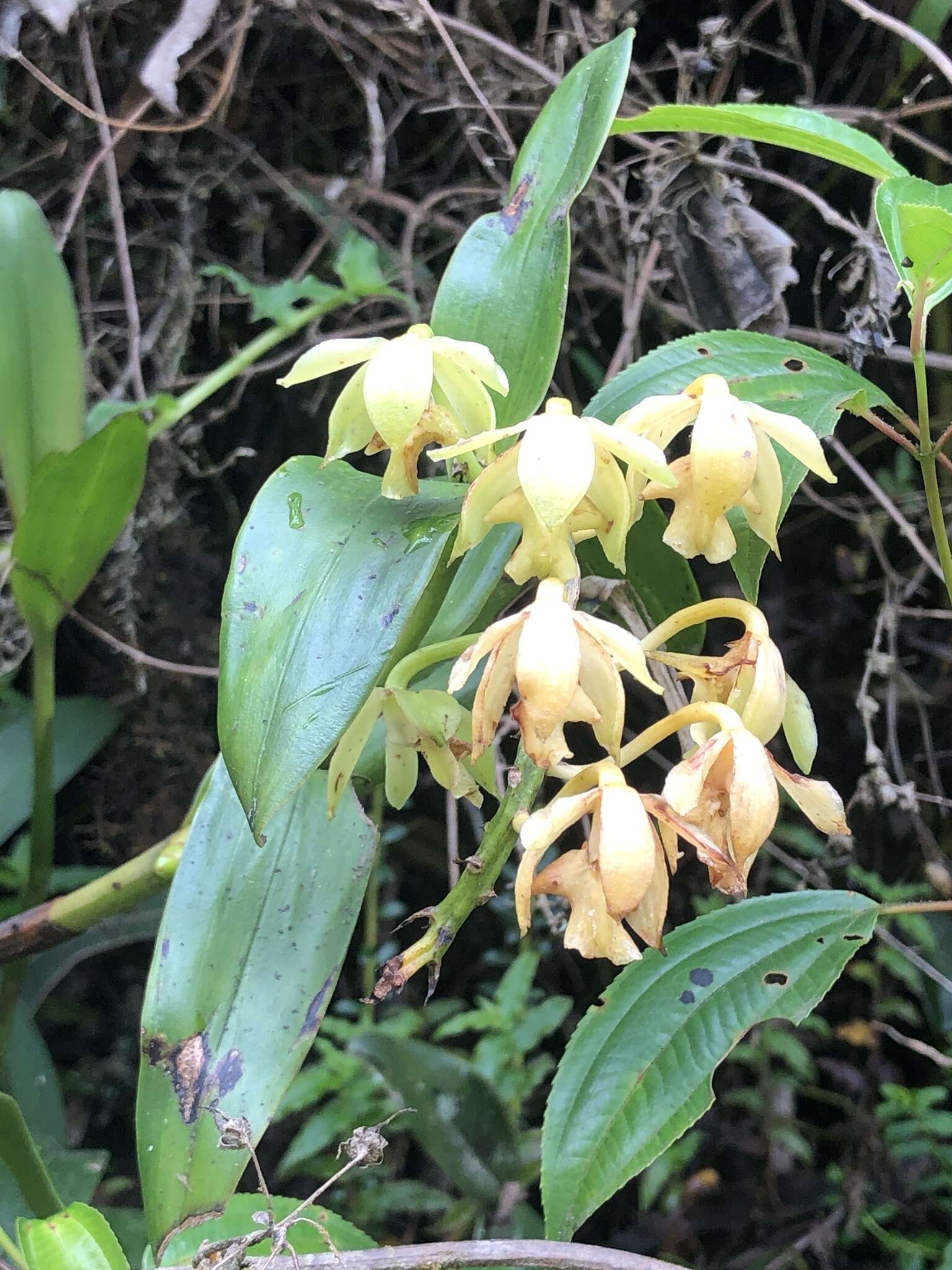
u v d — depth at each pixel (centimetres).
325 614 20
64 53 38
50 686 33
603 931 19
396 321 43
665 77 41
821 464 21
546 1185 23
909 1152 41
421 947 20
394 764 24
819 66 41
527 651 19
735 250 34
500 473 20
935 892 42
